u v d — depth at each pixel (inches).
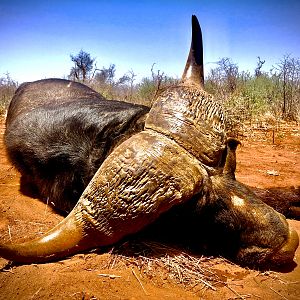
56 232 47.6
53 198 69.6
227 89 228.2
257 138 168.2
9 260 47.6
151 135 47.3
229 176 51.5
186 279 49.1
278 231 49.0
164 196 44.9
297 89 239.5
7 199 78.5
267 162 126.6
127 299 44.5
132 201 44.9
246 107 205.9
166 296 45.6
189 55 55.1
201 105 48.6
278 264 51.8
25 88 96.3
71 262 49.8
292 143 159.5
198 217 49.6
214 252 53.9
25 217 69.3
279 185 99.9
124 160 45.6
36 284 46.0
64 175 65.6
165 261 51.5
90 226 46.9
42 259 47.7
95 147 61.1
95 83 259.4
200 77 54.0
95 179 47.0
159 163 45.1
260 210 49.4
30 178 76.5
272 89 239.0
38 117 71.1
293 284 50.4
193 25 53.6
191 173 46.0
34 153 68.8
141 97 251.1
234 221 49.2
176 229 52.2
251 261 51.1
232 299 46.4
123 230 46.7
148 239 54.8
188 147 46.8
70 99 80.4
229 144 52.3
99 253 52.2
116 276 48.0
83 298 44.1
